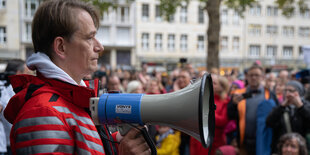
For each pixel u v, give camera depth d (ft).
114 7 23.56
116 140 3.61
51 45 2.91
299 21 81.66
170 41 73.41
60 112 2.55
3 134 7.27
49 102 2.55
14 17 61.82
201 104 2.59
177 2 25.46
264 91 9.96
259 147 9.04
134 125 2.94
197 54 74.90
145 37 72.23
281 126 8.89
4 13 61.16
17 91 3.01
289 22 80.94
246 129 9.45
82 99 2.83
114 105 2.92
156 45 72.74
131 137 3.01
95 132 2.85
